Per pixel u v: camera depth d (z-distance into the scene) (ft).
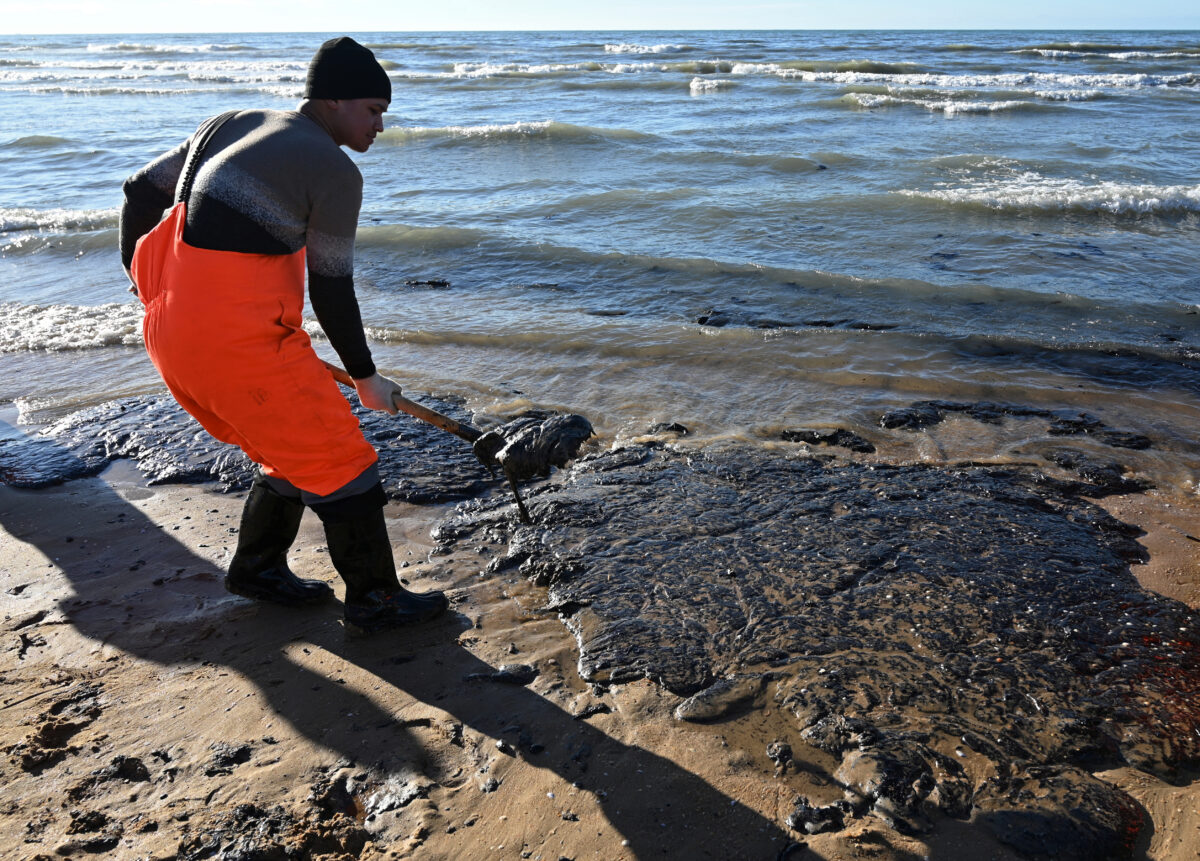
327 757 7.79
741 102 66.80
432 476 13.42
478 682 8.80
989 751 7.72
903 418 15.17
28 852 6.68
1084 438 14.46
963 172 37.52
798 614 9.68
